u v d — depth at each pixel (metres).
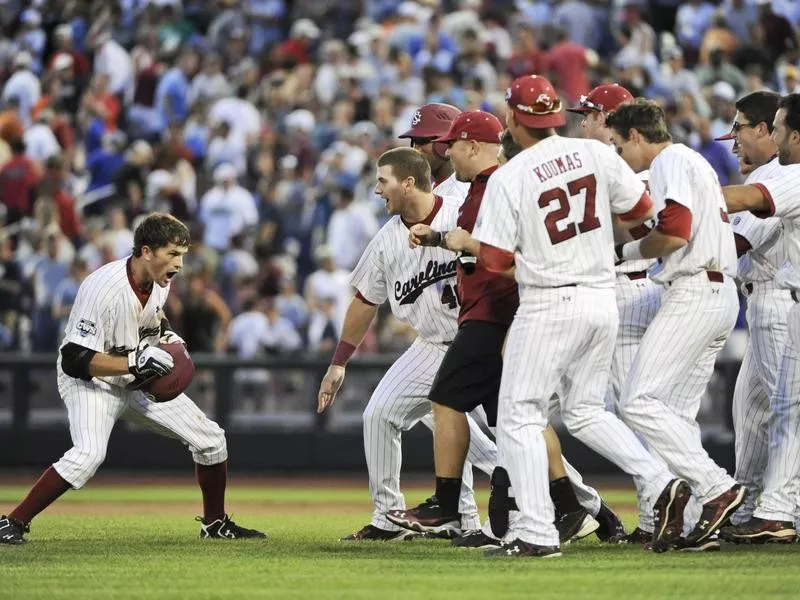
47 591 19.69
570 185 22.34
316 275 56.78
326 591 19.42
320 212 60.94
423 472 51.69
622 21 67.25
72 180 67.12
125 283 25.48
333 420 52.78
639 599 18.56
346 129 65.56
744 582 19.95
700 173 23.61
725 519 23.41
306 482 50.97
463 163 24.70
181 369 26.19
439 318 26.61
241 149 66.00
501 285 24.28
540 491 22.62
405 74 66.69
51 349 56.84
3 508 38.66
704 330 23.77
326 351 55.88
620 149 24.72
